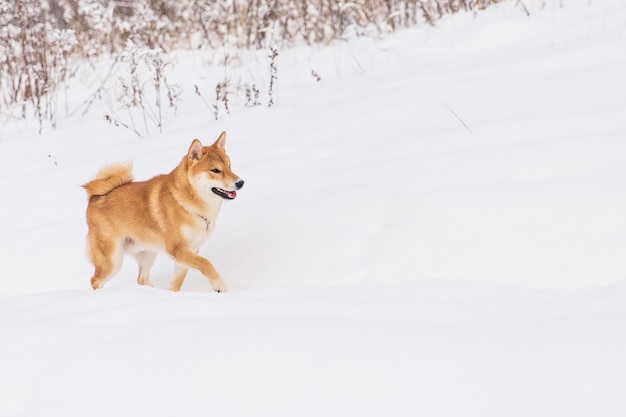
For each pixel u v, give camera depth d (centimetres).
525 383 413
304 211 794
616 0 1356
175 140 1081
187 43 1627
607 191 686
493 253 658
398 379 429
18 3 1370
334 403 416
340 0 1536
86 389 452
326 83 1243
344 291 614
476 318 511
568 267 618
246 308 559
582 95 900
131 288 651
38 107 1270
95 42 1666
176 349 480
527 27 1283
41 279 801
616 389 400
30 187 996
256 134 1053
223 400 428
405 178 801
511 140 828
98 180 777
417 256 686
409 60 1281
